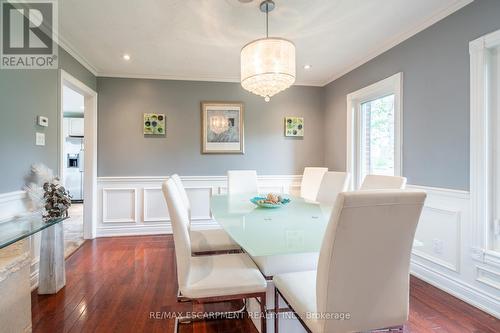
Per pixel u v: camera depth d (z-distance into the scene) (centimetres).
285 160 437
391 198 105
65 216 222
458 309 202
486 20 198
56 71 272
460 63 218
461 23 217
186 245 146
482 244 202
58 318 189
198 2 216
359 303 112
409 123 270
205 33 269
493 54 200
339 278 108
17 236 156
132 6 221
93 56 327
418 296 221
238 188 340
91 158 377
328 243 105
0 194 195
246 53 211
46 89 254
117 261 295
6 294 148
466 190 214
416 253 259
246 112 425
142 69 375
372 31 266
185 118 409
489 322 186
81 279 251
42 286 222
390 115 317
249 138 426
